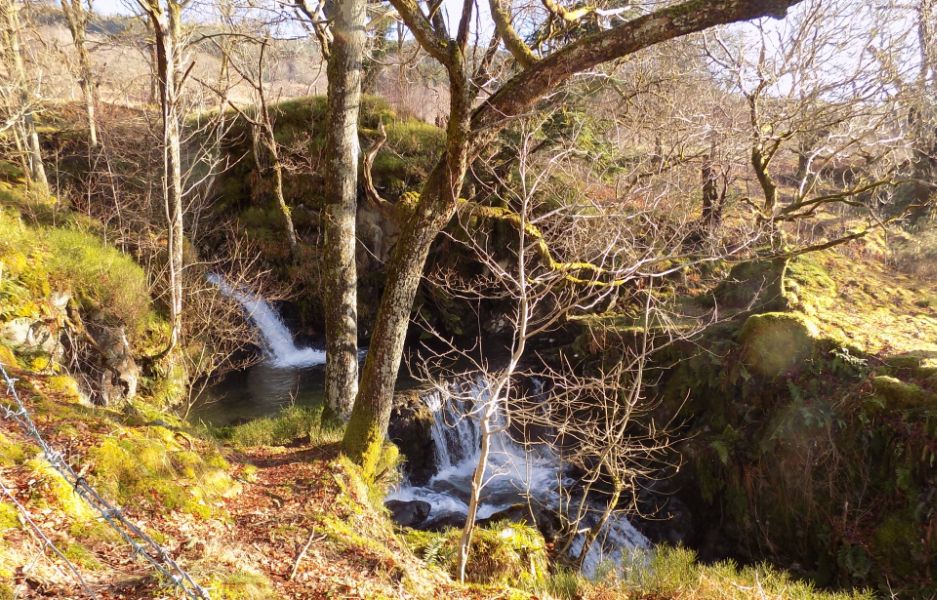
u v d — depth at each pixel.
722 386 11.31
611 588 6.05
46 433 5.09
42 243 11.95
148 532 4.41
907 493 8.51
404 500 11.33
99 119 19.47
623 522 10.70
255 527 5.40
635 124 11.17
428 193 7.04
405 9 6.12
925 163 15.27
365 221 19.28
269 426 10.41
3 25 15.91
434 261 18.62
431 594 4.96
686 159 10.66
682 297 14.22
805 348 10.51
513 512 9.88
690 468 11.08
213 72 23.58
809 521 9.40
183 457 5.89
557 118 12.70
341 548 5.25
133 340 13.03
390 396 7.85
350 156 8.99
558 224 9.40
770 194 9.77
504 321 18.75
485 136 6.56
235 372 16.97
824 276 13.52
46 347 10.27
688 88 12.26
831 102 9.95
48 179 19.86
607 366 13.12
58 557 3.55
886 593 8.16
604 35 5.95
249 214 20.83
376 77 21.83
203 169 21.62
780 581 6.71
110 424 5.68
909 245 15.51
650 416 12.23
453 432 13.25
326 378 9.74
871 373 9.66
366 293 19.56
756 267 13.28
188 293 14.59
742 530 10.23
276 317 19.45
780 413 10.28
